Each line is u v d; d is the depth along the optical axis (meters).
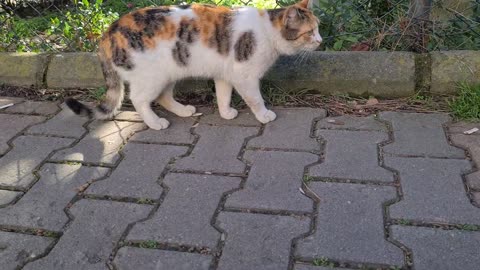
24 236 0.79
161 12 0.99
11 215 0.83
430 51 1.15
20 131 1.07
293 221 0.79
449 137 0.98
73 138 1.04
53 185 0.90
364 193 0.84
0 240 0.78
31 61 1.25
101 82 1.22
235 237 0.76
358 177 0.88
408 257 0.71
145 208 0.83
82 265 0.73
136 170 0.93
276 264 0.71
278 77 1.15
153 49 0.98
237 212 0.81
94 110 1.07
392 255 0.72
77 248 0.76
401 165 0.90
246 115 1.10
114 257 0.74
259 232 0.77
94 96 1.20
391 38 1.21
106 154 0.98
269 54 1.01
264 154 0.95
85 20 1.39
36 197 0.87
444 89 1.10
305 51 1.07
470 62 1.10
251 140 1.00
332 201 0.82
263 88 1.15
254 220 0.79
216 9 1.00
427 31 1.17
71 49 1.35
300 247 0.74
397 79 1.10
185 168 0.93
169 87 1.08
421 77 1.11
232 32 0.98
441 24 1.18
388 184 0.86
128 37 0.98
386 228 0.76
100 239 0.77
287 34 0.99
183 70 1.02
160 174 0.92
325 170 0.90
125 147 1.00
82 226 0.80
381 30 1.22
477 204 0.80
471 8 1.21
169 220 0.80
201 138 1.02
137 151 0.99
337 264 0.71
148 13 0.99
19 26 1.50
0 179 0.92
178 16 0.98
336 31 1.26
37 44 1.40
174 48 0.99
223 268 0.71
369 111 1.09
